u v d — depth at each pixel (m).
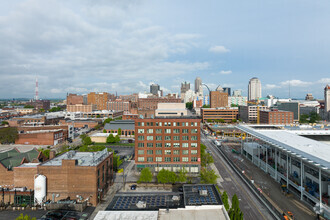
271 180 87.69
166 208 48.34
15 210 61.81
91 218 57.88
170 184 84.25
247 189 78.19
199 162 96.00
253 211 62.12
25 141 155.12
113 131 190.00
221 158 121.25
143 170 82.75
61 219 56.72
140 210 47.31
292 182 75.81
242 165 108.75
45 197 65.44
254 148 112.62
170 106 135.75
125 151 137.12
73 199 65.44
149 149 96.81
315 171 70.00
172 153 96.56
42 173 66.25
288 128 132.12
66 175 65.94
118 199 53.75
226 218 44.44
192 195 54.16
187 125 96.38
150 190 78.69
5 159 76.56
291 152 71.94
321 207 58.53
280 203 67.31
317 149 72.94
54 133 154.00
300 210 63.00
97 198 67.00
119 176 93.19
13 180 69.31
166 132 96.69
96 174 65.94
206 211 47.31
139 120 96.69
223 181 86.00
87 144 146.12
